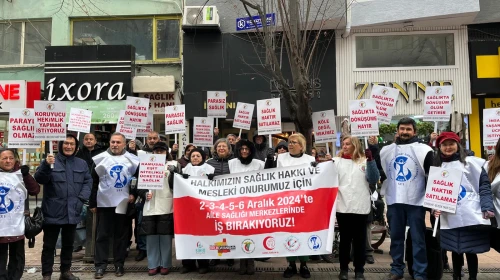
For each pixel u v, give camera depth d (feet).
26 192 17.58
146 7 45.39
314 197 18.60
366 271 21.22
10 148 18.44
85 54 42.88
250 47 42.63
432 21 41.09
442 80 42.27
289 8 25.84
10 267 17.75
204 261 21.15
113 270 21.68
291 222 18.54
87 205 23.15
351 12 41.37
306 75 25.18
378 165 19.65
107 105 42.32
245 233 18.81
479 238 16.88
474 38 42.37
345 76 42.65
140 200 21.35
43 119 19.01
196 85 42.96
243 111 27.14
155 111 43.47
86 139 23.86
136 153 24.52
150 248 20.84
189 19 42.16
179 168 21.31
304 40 25.59
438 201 17.03
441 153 17.74
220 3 43.39
